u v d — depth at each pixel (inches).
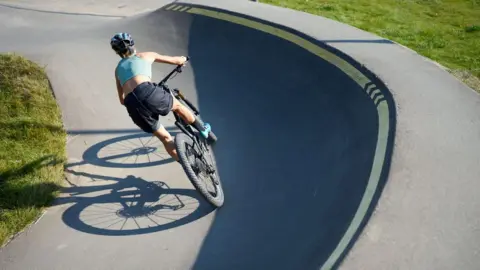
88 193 222.8
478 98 219.5
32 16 490.0
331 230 163.2
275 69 307.0
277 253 175.0
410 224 147.3
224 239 189.9
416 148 182.5
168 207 210.2
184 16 377.1
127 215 207.6
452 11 490.9
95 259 186.9
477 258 134.6
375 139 197.3
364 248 139.5
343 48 285.0
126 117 284.8
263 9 369.4
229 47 342.6
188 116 202.5
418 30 423.2
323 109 256.8
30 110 284.7
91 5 540.7
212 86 310.8
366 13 498.3
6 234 197.8
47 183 223.6
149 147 254.1
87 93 311.1
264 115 273.4
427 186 162.6
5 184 221.5
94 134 270.1
